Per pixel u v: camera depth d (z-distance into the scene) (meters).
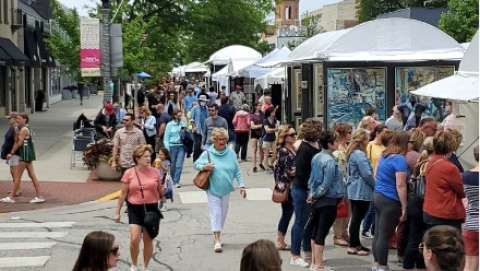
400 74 19.47
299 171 10.15
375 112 18.34
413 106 19.27
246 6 43.97
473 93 11.73
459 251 4.82
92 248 5.46
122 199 9.73
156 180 9.74
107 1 22.08
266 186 18.11
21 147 15.87
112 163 16.16
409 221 10.08
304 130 10.16
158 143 20.86
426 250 4.93
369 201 10.62
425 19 50.84
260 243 4.88
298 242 10.29
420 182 9.70
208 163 11.30
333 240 11.89
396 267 10.25
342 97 19.55
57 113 47.94
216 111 19.08
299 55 22.09
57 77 65.56
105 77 22.47
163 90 42.00
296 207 10.25
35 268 10.40
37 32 48.66
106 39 22.09
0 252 11.34
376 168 10.29
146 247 9.80
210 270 10.27
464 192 8.49
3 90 41.28
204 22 42.56
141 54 34.03
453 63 19.34
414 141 10.19
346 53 19.47
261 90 31.30
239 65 36.50
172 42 42.81
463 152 14.32
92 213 14.94
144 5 41.44
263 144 20.67
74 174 20.30
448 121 14.45
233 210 14.95
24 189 17.58
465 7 42.56
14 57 37.94
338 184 9.68
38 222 13.91
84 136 21.72
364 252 10.96
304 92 21.66
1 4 39.66
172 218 14.15
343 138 10.88
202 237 12.43
